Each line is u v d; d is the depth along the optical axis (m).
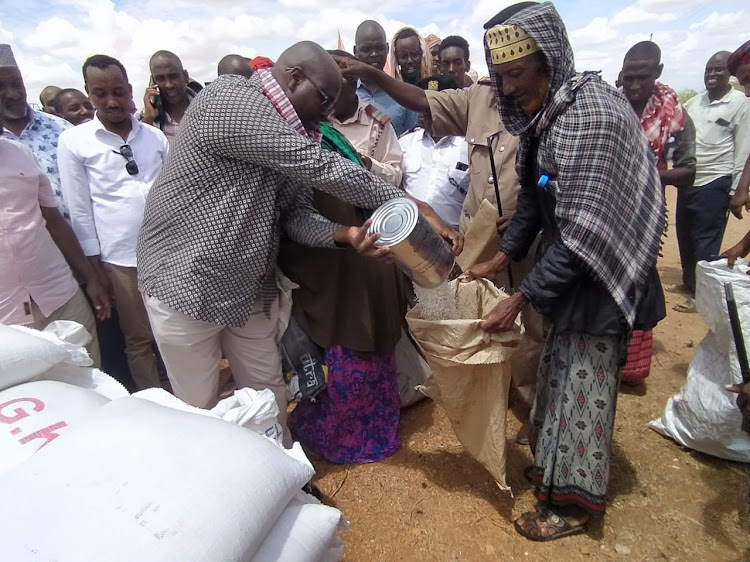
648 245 1.97
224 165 2.09
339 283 2.65
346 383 2.79
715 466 2.75
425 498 2.63
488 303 2.54
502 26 1.91
